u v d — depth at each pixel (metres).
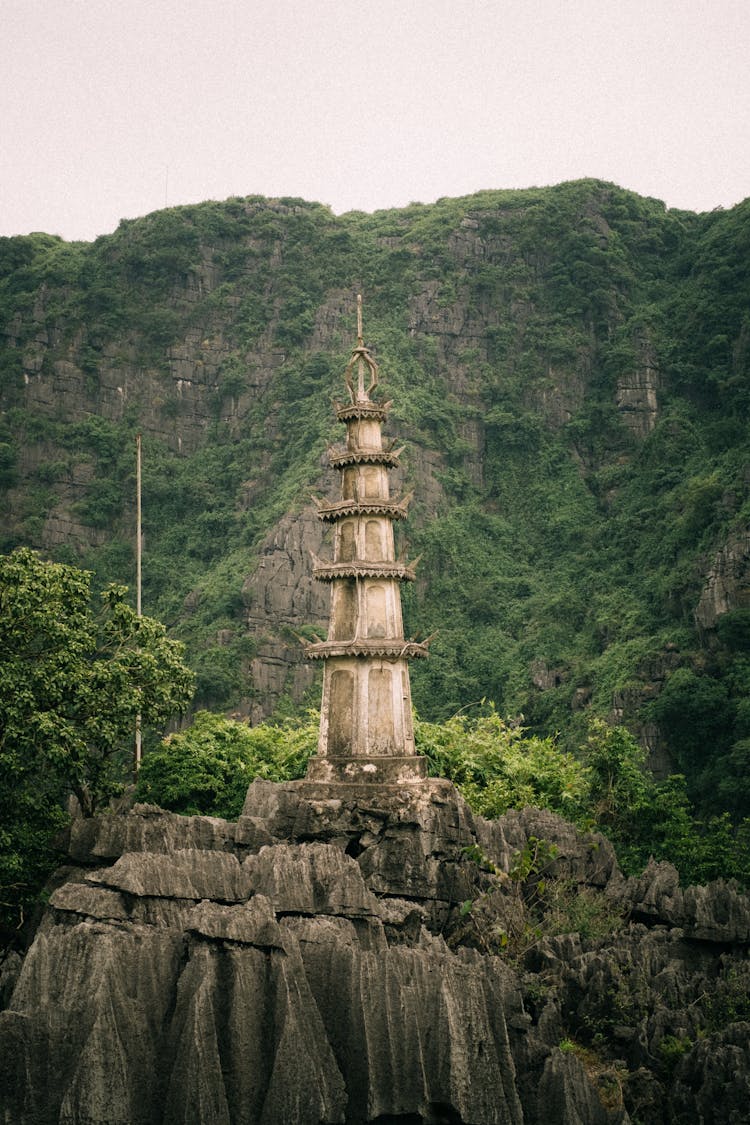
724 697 114.25
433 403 170.62
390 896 44.41
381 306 184.88
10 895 46.62
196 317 189.38
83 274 191.88
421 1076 33.34
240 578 151.38
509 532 164.12
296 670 143.00
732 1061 36.56
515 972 39.56
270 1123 31.75
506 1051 34.62
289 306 186.88
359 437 50.72
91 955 34.00
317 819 45.50
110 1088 31.11
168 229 192.62
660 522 149.38
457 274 184.88
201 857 37.88
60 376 182.00
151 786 56.56
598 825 65.88
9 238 198.88
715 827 73.94
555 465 170.00
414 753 48.19
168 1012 33.50
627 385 171.00
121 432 180.12
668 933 45.19
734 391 160.88
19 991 33.69
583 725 124.81
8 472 172.12
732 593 121.25
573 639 143.38
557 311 180.50
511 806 60.91
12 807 48.91
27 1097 31.33
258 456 174.50
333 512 49.62
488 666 144.50
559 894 46.34
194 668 139.38
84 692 50.31
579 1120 34.53
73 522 170.38
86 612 54.78
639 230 189.25
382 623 48.59
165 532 173.00
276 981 33.31
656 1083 37.44
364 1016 33.59
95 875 37.31
